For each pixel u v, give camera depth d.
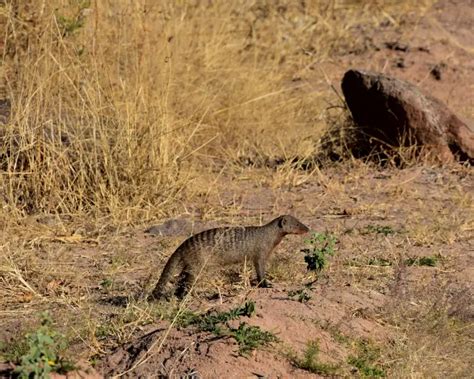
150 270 13.83
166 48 20.03
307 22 29.78
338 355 11.01
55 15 18.41
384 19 30.61
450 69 27.30
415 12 30.88
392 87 20.42
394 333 11.79
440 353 11.59
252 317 11.23
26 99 17.27
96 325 11.21
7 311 12.07
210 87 22.34
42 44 17.78
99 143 17.31
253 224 16.52
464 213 17.25
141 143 17.59
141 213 16.77
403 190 18.69
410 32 29.47
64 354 10.30
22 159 16.94
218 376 10.18
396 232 15.93
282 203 18.06
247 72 24.31
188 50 23.30
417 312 12.27
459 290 13.15
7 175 16.77
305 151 21.23
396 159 20.69
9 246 14.68
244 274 12.72
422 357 11.22
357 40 29.19
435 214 17.11
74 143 17.22
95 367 10.39
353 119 21.25
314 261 13.25
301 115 23.80
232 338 10.70
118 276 13.59
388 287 13.00
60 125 17.22
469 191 18.92
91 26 19.86
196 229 16.16
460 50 28.48
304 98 24.64
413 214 17.16
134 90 18.58
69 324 11.35
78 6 19.38
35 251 14.84
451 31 29.62
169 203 17.31
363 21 30.56
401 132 20.52
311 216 17.22
